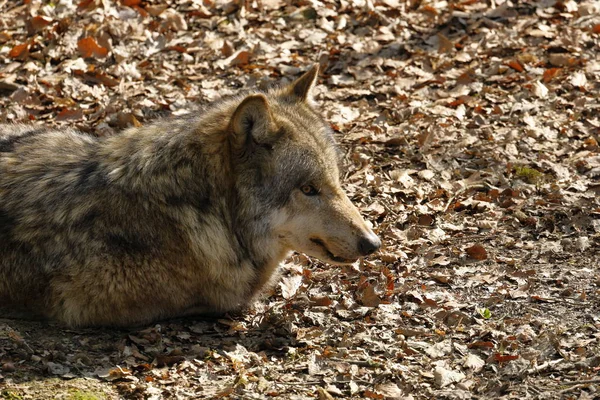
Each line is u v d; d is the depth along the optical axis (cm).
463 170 1487
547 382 919
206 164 1039
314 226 1044
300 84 1129
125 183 1028
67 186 1044
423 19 1975
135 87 1695
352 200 1399
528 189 1417
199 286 1056
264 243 1061
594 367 939
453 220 1351
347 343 1015
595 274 1189
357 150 1542
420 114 1642
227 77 1766
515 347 996
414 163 1517
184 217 1026
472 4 2030
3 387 880
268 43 1883
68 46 1805
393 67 1816
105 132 1537
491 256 1245
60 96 1666
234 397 891
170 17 1911
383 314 1094
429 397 902
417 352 995
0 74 1716
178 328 1051
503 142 1552
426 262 1238
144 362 966
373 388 919
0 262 1034
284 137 1030
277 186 1035
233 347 1012
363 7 1986
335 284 1179
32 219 1029
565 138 1575
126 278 1006
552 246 1266
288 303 1131
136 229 1012
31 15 1875
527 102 1677
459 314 1081
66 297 1013
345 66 1819
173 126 1079
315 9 1984
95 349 983
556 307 1105
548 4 2025
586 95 1711
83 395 876
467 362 963
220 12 1973
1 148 1114
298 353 999
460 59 1827
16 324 1031
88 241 1006
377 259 1245
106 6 1917
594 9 2002
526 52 1864
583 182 1430
